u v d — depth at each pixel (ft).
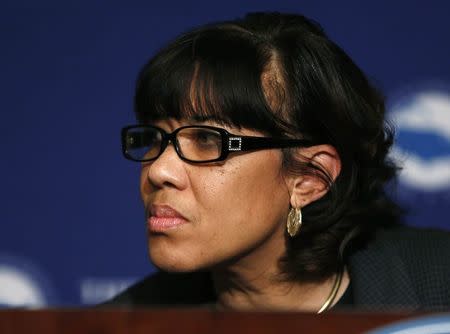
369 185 15.87
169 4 23.95
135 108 14.69
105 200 23.99
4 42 23.90
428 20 23.41
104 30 24.03
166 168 13.43
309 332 7.61
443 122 23.20
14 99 23.93
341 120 14.80
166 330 7.74
